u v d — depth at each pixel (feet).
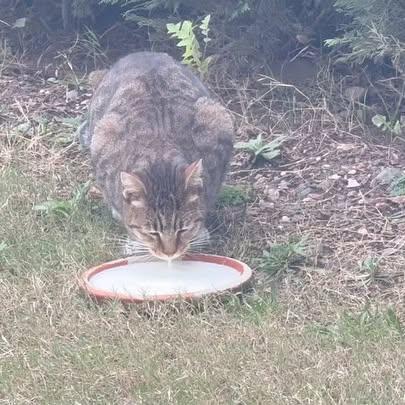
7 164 7.75
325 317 6.19
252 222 7.15
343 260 6.73
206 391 5.54
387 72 8.50
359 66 8.55
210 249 6.93
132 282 6.44
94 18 9.37
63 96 8.63
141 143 6.90
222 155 7.10
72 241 6.89
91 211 7.30
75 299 6.33
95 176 7.27
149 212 6.52
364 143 7.93
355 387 5.51
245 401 5.47
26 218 7.13
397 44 7.77
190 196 6.56
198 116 7.09
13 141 8.01
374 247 6.84
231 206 7.34
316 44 8.85
